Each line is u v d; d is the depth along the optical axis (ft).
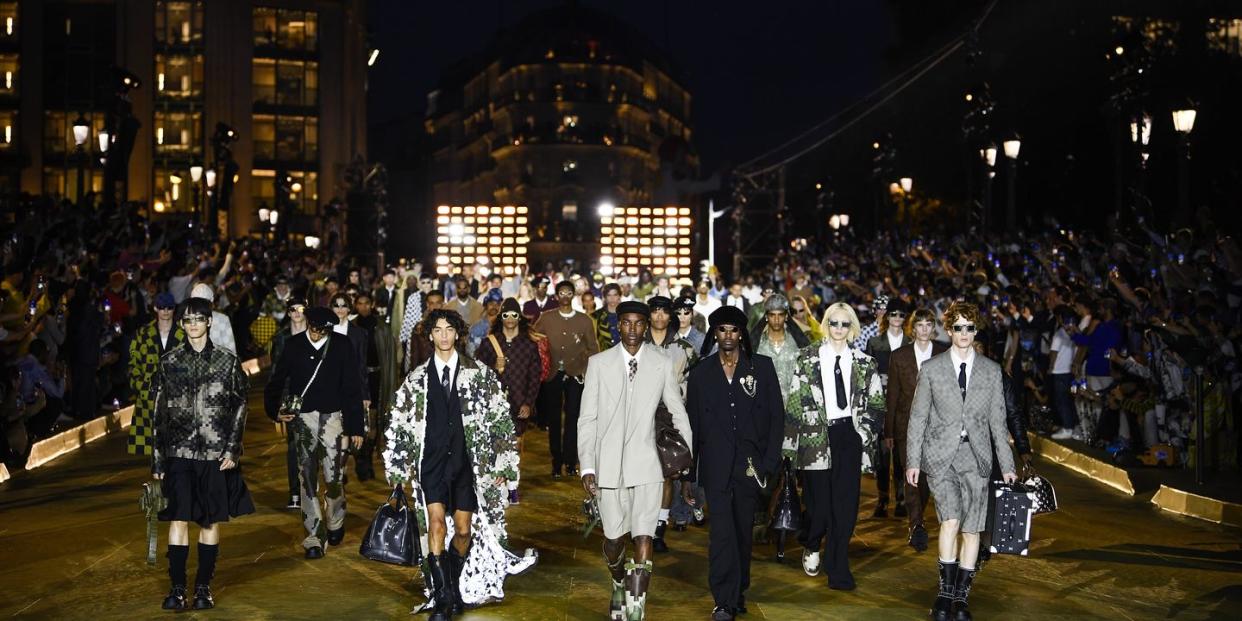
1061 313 57.26
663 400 26.40
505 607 27.73
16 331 50.93
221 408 27.53
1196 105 62.95
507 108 291.99
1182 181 63.41
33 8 206.08
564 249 281.13
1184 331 47.57
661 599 28.78
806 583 30.37
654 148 309.42
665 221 116.67
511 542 35.09
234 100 214.90
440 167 350.02
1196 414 44.57
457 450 26.78
